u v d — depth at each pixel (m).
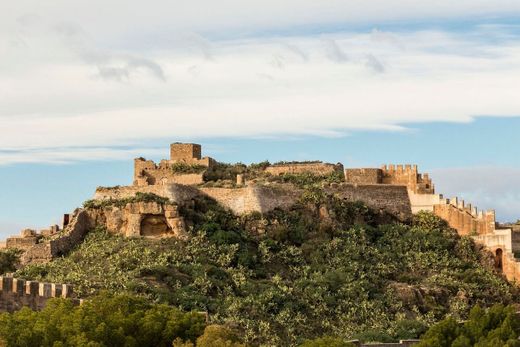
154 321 186.62
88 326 180.62
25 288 191.62
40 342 176.00
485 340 195.75
